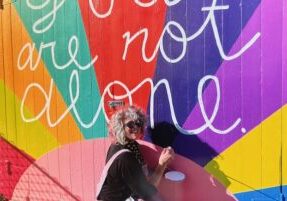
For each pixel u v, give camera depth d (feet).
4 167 14.55
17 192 14.32
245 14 10.59
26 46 13.75
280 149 10.32
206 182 11.28
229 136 10.93
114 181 10.57
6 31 14.08
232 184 10.94
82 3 12.69
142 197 10.47
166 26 11.56
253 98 10.60
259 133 10.57
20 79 13.98
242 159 10.80
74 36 12.87
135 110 11.14
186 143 11.48
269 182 10.50
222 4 10.83
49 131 13.55
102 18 12.41
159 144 11.84
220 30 10.89
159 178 11.46
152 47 11.78
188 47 11.31
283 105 10.25
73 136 13.10
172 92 11.58
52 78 13.34
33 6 13.51
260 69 10.48
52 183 13.58
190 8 11.23
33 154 13.92
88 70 12.72
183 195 11.56
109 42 12.36
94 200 12.87
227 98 10.90
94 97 12.68
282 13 10.19
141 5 11.85
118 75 12.29
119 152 10.55
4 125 14.43
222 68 10.92
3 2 14.03
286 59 10.18
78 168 13.09
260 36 10.44
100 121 12.60
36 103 13.73
